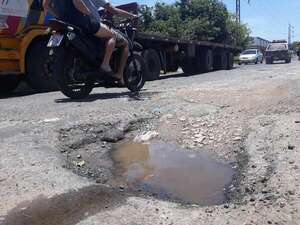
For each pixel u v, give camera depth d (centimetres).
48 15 973
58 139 485
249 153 418
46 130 511
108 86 775
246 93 688
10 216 310
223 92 719
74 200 328
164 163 421
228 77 1293
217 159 424
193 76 1499
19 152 430
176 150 457
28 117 600
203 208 317
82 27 697
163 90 836
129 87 792
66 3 684
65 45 698
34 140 473
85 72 720
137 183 374
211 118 536
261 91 697
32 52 988
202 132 495
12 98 888
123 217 302
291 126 468
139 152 457
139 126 536
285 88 706
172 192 353
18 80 1115
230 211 308
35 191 343
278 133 450
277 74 1315
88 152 461
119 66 750
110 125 533
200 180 375
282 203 310
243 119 521
